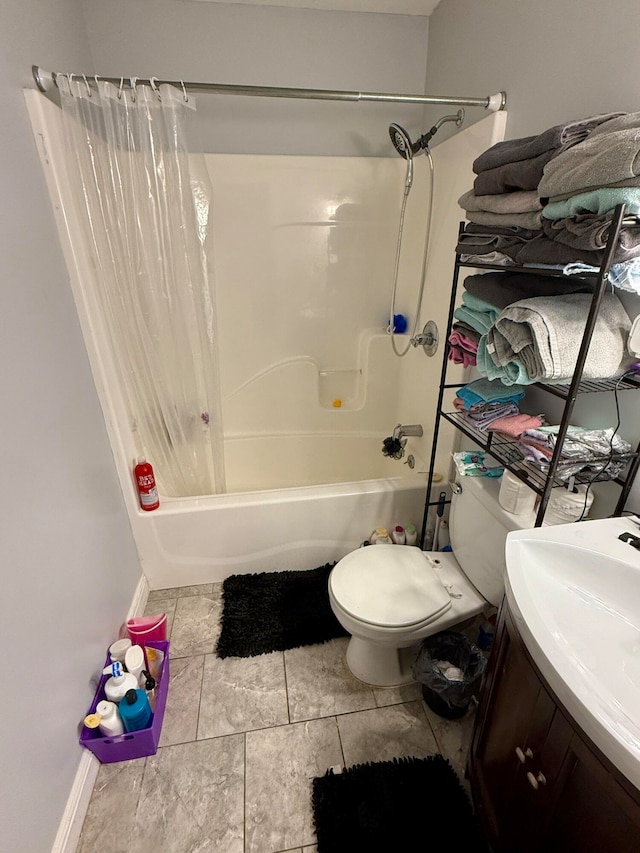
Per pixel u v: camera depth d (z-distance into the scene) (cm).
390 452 211
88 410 139
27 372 105
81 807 112
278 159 197
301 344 233
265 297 221
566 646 75
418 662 140
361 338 236
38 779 97
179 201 136
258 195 202
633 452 99
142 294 145
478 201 112
